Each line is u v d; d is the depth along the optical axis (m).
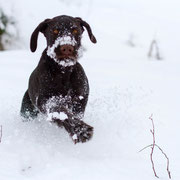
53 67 6.57
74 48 6.10
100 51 14.84
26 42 15.08
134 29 17.58
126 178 5.18
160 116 8.12
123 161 5.82
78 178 5.08
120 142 6.63
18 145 6.25
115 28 17.44
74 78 6.68
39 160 5.64
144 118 7.90
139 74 11.56
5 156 5.76
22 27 15.25
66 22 6.34
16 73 11.11
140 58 14.22
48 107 6.46
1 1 15.37
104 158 5.93
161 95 9.59
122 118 7.71
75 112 6.86
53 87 6.65
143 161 5.93
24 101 7.75
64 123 6.07
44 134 6.89
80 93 6.75
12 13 15.22
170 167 5.80
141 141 6.77
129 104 8.66
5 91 9.59
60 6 17.48
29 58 12.86
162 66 12.84
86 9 19.28
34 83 7.03
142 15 19.67
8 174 5.14
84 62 12.72
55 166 5.41
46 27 6.82
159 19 19.33
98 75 11.20
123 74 11.46
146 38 16.67
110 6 20.75
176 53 15.12
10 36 14.91
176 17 19.94
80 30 6.52
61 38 6.05
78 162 5.60
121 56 14.45
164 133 7.21
